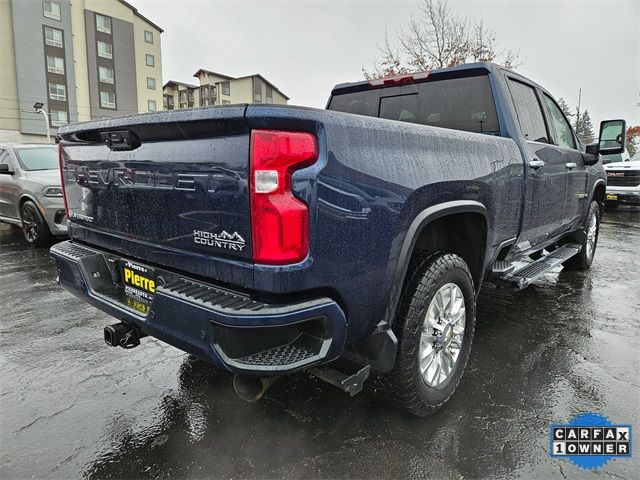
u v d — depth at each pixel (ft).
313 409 8.21
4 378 9.37
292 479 6.45
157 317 6.27
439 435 7.45
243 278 5.66
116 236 7.79
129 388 8.96
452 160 7.72
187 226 6.31
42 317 12.98
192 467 6.72
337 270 5.86
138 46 145.38
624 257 21.54
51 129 123.65
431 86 11.71
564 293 15.46
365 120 6.17
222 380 9.28
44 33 120.16
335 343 5.90
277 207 5.31
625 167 37.91
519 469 6.66
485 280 10.98
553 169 12.30
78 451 7.09
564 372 9.63
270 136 5.27
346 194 5.82
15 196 23.18
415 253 7.89
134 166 7.05
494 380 9.29
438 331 7.86
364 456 6.93
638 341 11.29
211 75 201.16
